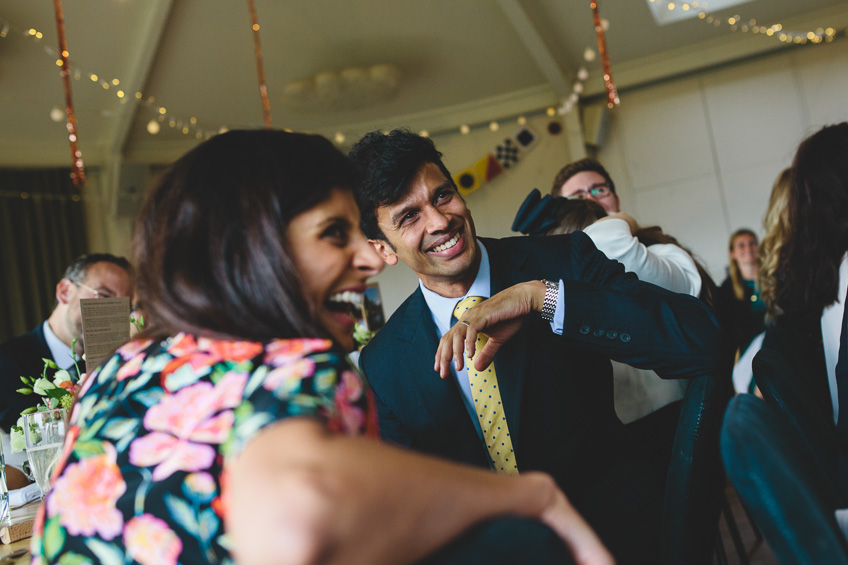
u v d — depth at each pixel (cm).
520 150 772
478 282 158
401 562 50
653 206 750
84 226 696
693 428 131
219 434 60
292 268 69
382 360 160
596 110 742
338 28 566
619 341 132
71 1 464
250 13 509
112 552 63
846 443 134
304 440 52
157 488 61
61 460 71
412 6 556
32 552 70
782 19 672
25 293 655
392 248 155
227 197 70
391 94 646
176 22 515
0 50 507
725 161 729
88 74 555
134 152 712
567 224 212
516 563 52
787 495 71
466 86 720
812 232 175
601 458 151
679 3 637
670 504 131
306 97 626
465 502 55
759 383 130
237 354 66
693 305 137
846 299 142
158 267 71
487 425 148
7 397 251
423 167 149
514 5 550
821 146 174
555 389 149
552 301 133
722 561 238
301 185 70
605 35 656
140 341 76
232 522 50
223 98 649
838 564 70
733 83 727
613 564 64
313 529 46
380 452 53
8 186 655
